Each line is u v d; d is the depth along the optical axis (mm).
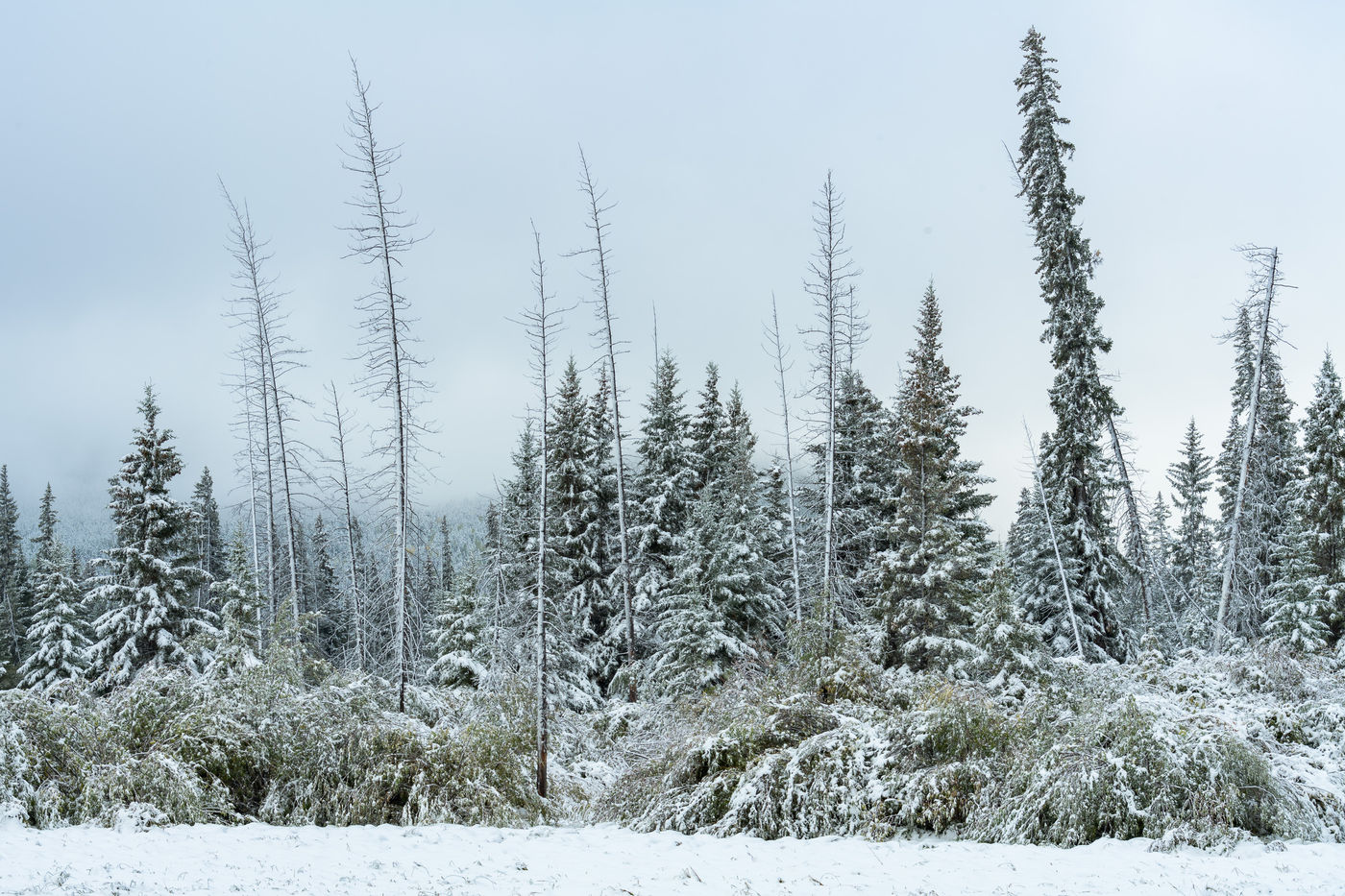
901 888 8297
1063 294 26172
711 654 23984
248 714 13570
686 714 17469
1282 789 9859
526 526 21625
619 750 19578
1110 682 15516
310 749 13258
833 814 11414
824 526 25922
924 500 24031
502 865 9625
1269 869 8258
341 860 9680
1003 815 10383
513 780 14391
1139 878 8133
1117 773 9984
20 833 10352
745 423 34812
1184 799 9836
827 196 24750
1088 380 25250
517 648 16500
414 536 19000
